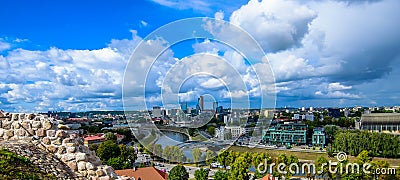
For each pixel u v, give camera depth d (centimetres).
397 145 7019
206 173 5866
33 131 1123
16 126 1126
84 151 1164
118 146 6600
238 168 5919
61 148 1115
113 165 6144
